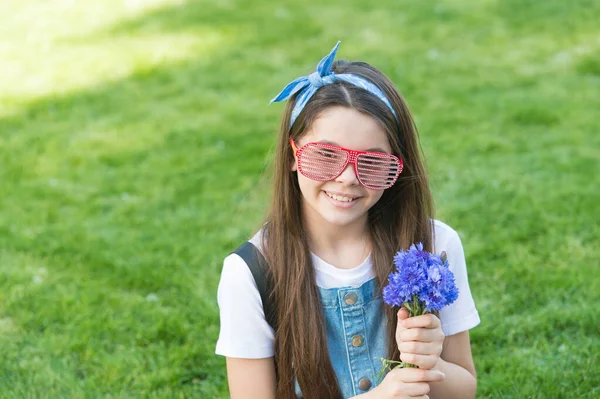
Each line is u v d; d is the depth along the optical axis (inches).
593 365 111.7
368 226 85.1
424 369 72.9
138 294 140.3
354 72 80.2
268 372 83.2
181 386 115.3
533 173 180.1
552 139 199.9
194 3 352.5
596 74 250.1
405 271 69.4
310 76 79.3
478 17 313.1
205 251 153.4
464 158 191.0
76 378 117.3
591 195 165.8
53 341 125.5
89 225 167.2
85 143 214.1
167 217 169.9
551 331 122.1
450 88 242.1
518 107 220.8
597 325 121.6
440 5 332.2
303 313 80.8
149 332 127.0
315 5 342.3
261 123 223.3
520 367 112.7
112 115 235.9
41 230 165.0
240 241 157.5
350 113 76.5
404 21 314.7
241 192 180.1
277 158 82.7
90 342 125.5
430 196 85.0
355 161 76.1
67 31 325.4
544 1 323.9
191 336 125.6
